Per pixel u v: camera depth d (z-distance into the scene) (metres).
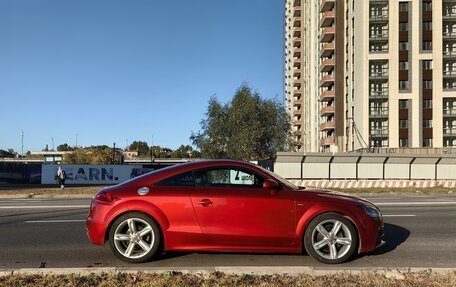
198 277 5.42
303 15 110.50
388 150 59.25
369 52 63.81
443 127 62.19
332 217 6.41
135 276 5.46
